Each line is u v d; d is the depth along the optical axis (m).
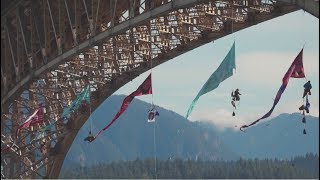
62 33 158.62
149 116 132.25
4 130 186.62
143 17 132.25
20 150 190.00
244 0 126.56
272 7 128.75
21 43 176.50
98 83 173.12
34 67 170.88
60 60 158.38
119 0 145.38
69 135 186.25
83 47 149.50
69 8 159.75
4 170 191.88
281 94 104.12
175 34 144.38
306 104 103.38
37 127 191.00
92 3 147.12
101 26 149.12
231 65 109.44
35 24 169.88
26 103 186.38
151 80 133.50
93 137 144.25
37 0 168.62
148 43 150.50
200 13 137.12
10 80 182.75
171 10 125.81
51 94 182.25
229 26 136.50
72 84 177.00
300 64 103.44
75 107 173.88
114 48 155.75
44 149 193.25
